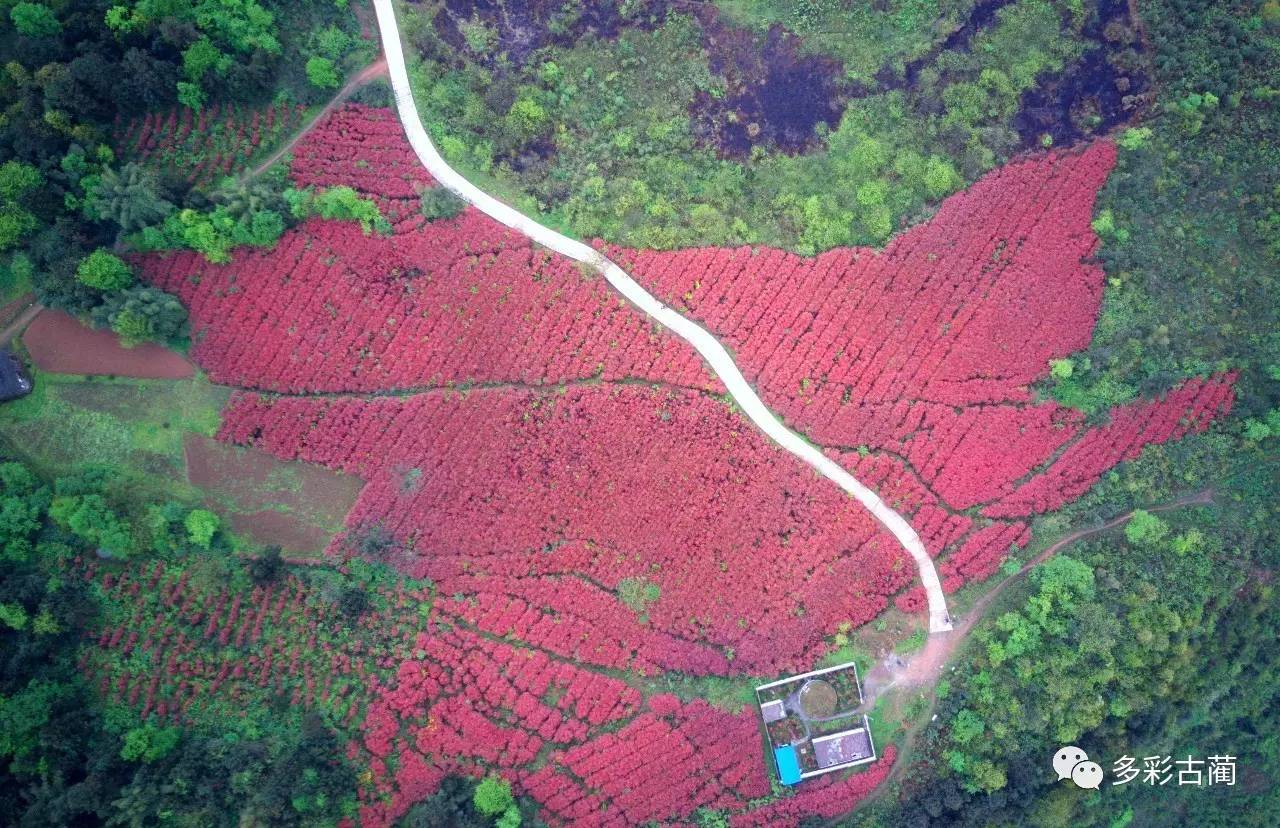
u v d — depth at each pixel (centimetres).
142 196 4972
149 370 5197
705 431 5278
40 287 4994
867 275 5391
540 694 5000
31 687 4544
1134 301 5381
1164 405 5316
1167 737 5281
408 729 4891
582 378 5322
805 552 5178
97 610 4831
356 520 5128
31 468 5034
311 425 5200
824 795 4950
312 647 4941
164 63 5109
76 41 5153
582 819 4878
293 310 5250
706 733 4997
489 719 4938
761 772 4981
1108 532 5231
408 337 5278
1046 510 5247
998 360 5341
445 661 4978
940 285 5400
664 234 5356
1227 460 5300
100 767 4475
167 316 5081
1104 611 4988
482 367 5284
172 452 5153
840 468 5303
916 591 5156
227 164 5300
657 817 4922
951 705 5031
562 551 5138
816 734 5047
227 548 5059
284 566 5041
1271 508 5262
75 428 5122
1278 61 5416
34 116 4944
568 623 5075
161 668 4806
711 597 5138
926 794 4950
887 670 5106
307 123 5419
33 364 5156
